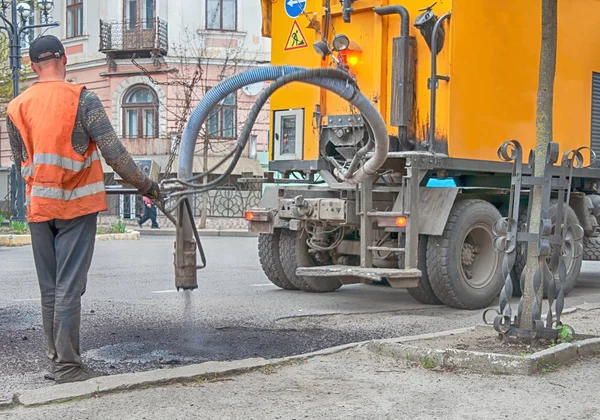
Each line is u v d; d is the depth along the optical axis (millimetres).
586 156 10078
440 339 5992
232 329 7023
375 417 4121
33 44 4777
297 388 4684
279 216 9172
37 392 4402
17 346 6113
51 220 4738
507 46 8945
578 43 9992
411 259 8211
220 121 30875
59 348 4809
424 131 8469
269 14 9930
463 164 8516
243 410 4223
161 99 31891
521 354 5383
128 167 4758
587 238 10172
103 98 32969
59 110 4621
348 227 9000
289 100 9602
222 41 32312
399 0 8664
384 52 8727
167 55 32000
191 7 32125
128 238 21719
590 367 5238
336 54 8953
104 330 6863
